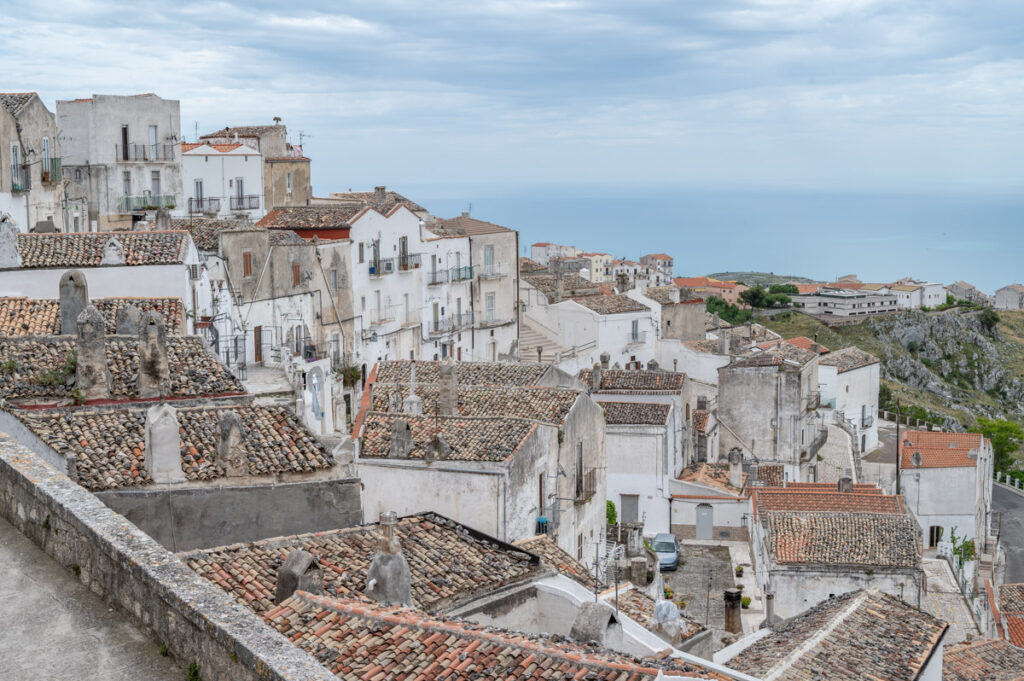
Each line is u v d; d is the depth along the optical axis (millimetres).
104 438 24844
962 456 79625
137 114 78625
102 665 10930
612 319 97625
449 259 90125
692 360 98125
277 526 24938
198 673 10766
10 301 34125
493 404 43125
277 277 66438
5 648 11172
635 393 70562
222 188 87312
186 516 24000
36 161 62531
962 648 40719
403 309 83375
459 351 91250
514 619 25266
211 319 50750
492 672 16438
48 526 13188
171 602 11117
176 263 43750
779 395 80625
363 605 18938
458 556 25859
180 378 29078
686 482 66938
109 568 12055
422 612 19281
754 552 60156
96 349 27406
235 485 24578
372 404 45188
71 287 31844
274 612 18547
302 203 97875
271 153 98188
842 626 31094
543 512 38312
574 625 20328
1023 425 186375
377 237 79500
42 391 26969
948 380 199625
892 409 140125
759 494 60406
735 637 35375
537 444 37656
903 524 54906
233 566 21516
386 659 16891
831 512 56500
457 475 34875
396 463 35531
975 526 78938
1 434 15203
